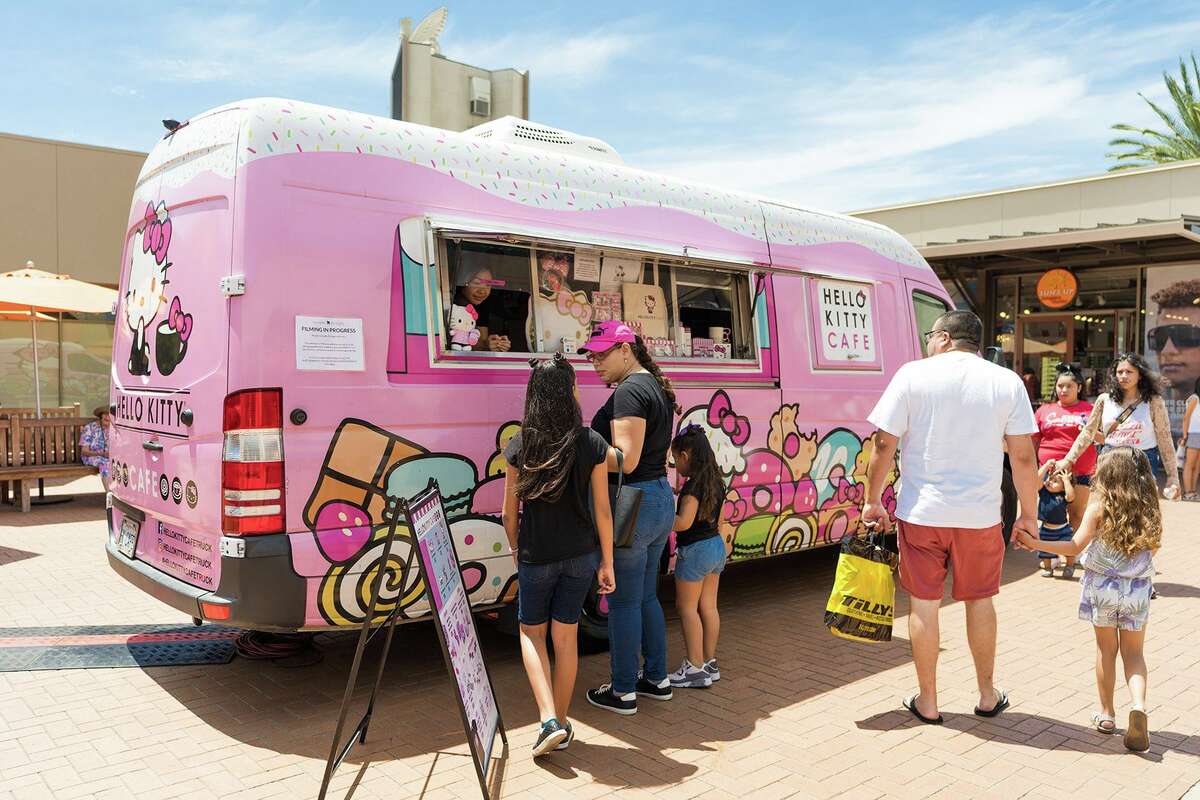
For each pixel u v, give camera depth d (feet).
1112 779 12.44
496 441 15.47
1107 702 14.12
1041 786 12.21
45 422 34.01
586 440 12.88
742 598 22.56
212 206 13.80
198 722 14.07
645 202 18.29
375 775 12.30
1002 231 53.36
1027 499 14.43
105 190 47.39
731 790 12.00
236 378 12.92
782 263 20.98
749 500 19.75
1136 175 48.57
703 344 19.31
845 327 22.49
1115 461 13.85
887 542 26.89
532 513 12.85
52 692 15.29
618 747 13.33
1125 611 13.74
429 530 11.64
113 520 17.11
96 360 48.85
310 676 16.22
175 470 14.30
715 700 15.34
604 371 14.79
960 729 14.15
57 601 21.06
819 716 14.65
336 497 13.52
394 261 14.33
